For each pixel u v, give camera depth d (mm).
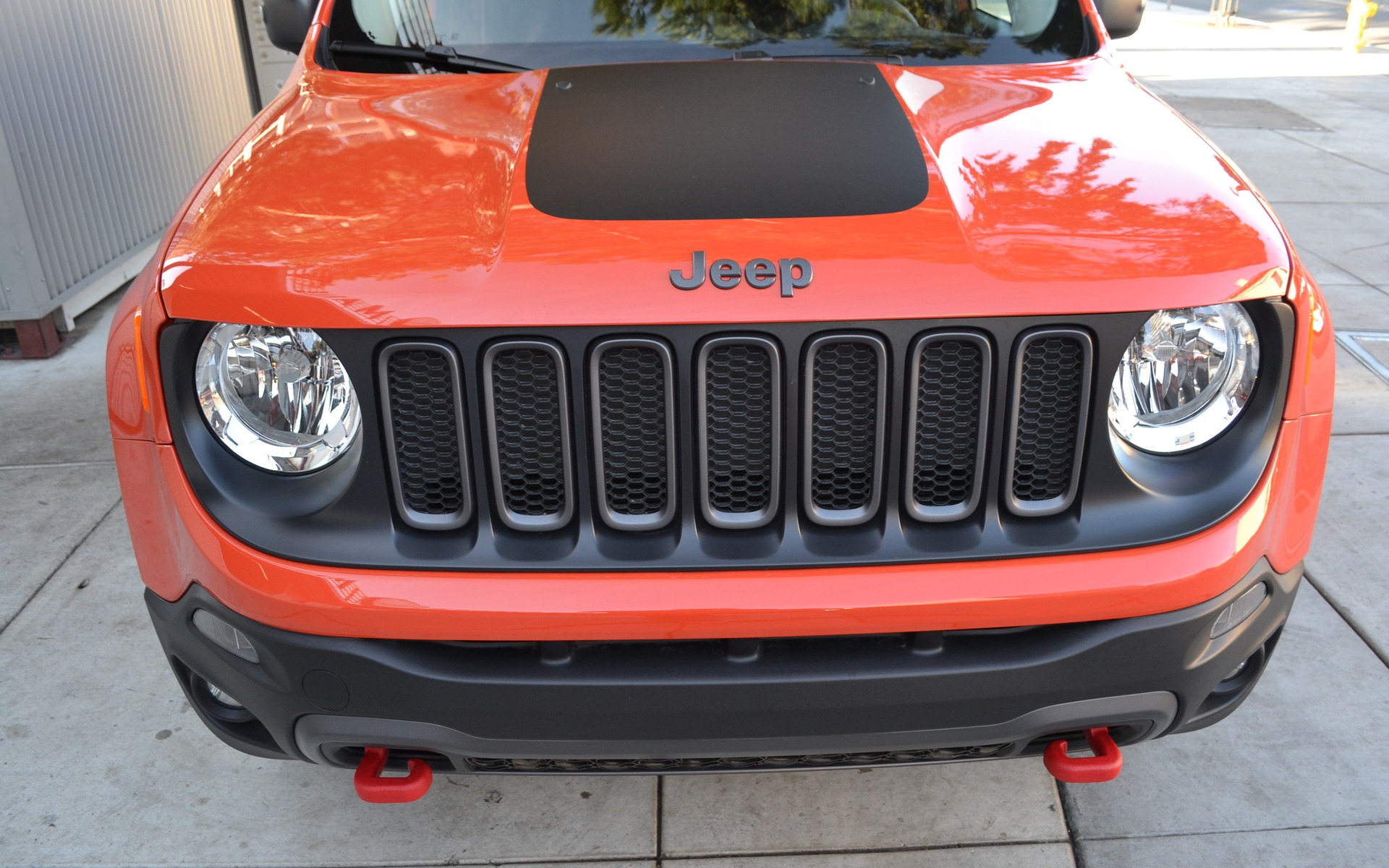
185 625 1716
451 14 2525
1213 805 2271
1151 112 2090
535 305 1498
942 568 1583
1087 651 1606
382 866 2160
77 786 2361
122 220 5207
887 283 1521
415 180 1783
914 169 1760
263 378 1612
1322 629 2824
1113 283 1538
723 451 1589
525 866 2152
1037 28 2547
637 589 1560
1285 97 10656
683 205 1648
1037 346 1563
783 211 1631
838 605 1555
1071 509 1627
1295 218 6500
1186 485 1640
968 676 1593
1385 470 3582
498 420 1564
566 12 2502
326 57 2523
